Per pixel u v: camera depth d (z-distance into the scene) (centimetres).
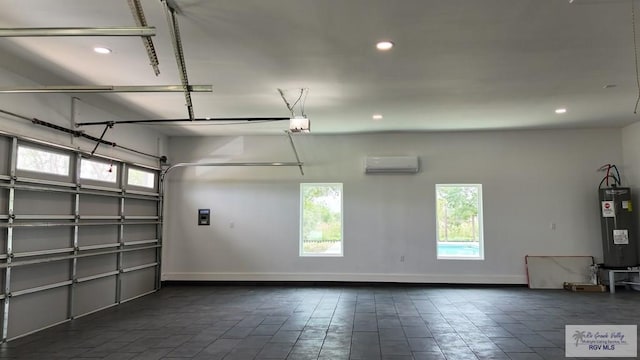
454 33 379
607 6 329
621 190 762
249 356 418
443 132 839
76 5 324
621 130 804
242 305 661
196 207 869
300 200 862
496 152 833
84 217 595
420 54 428
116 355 424
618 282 775
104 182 648
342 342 462
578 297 715
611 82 520
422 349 437
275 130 815
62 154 557
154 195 802
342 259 844
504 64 457
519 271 814
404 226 839
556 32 377
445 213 850
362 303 671
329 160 861
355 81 512
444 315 588
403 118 713
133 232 730
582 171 813
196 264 858
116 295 675
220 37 385
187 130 816
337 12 338
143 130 770
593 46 409
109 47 410
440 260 828
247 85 526
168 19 332
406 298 712
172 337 486
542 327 523
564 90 553
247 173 870
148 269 780
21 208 490
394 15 344
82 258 594
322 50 417
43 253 519
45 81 509
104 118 647
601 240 801
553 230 813
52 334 499
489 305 654
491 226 824
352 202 852
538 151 825
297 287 829
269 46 406
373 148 853
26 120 498
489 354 421
